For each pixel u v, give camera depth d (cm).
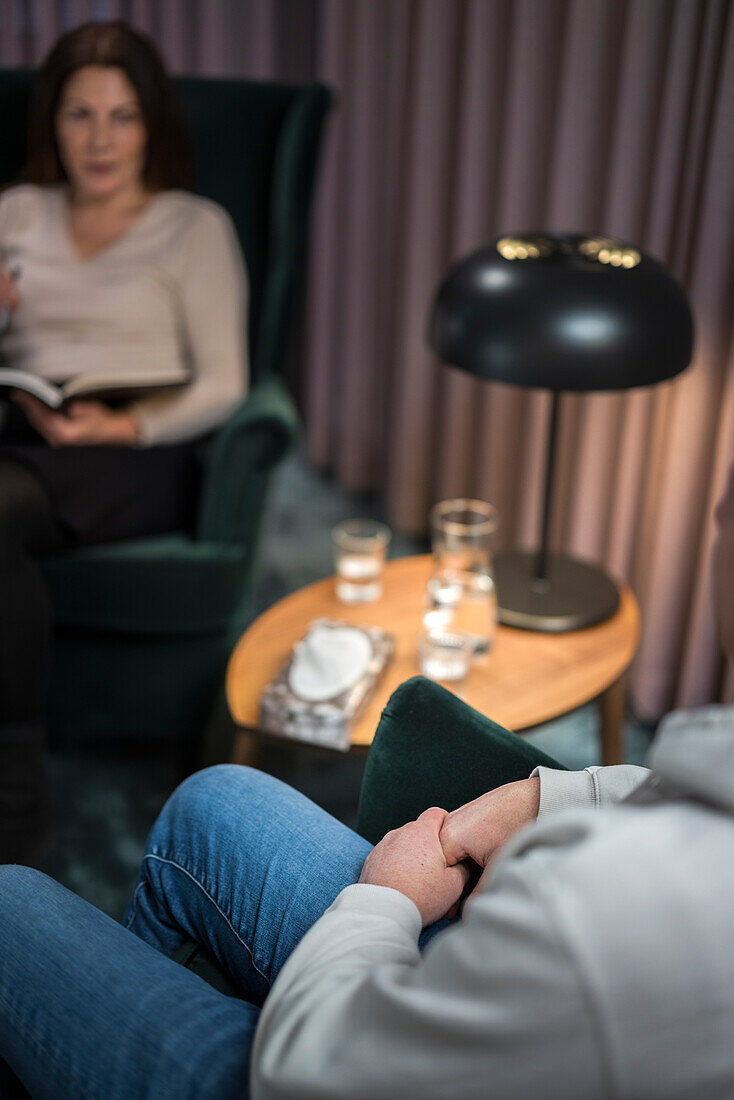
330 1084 53
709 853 48
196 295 191
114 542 174
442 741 96
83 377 169
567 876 48
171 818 96
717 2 161
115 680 179
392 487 281
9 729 155
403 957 65
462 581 146
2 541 154
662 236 182
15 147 205
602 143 199
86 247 193
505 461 247
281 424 172
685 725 53
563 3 202
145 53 186
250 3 275
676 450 183
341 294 292
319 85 204
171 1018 70
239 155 206
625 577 210
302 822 91
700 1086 47
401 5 237
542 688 138
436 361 261
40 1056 71
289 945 85
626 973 46
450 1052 49
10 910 79
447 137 237
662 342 132
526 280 131
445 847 81
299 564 260
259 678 140
